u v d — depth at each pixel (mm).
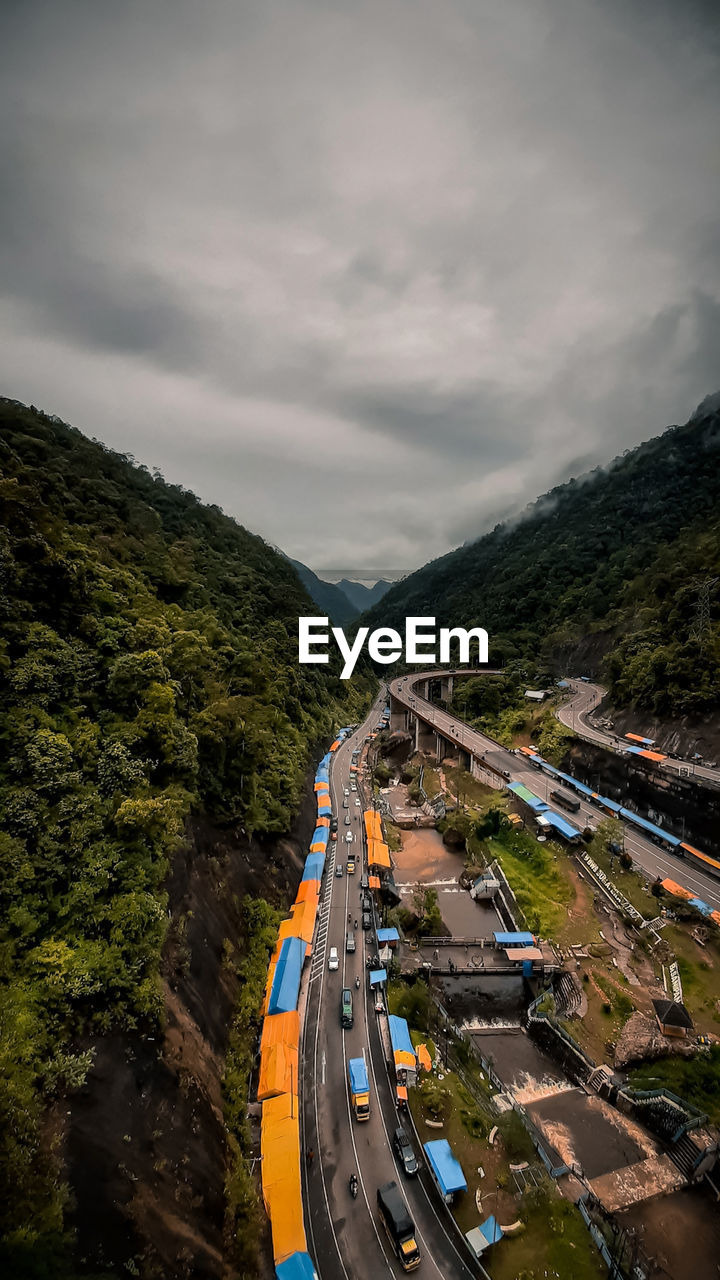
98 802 39844
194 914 45562
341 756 124250
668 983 53281
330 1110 40250
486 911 71625
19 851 33844
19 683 41031
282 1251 30656
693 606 98125
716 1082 43125
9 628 43812
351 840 83250
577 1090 46250
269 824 66000
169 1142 31281
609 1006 52750
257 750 68812
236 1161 35312
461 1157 37750
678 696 87188
